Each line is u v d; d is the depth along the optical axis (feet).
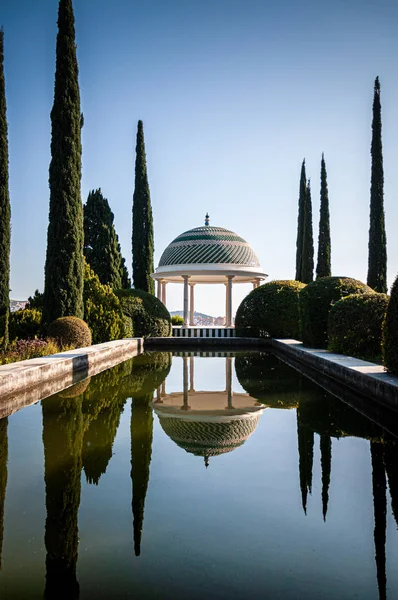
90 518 13.04
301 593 9.66
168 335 77.92
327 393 31.71
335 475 16.30
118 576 10.29
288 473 16.51
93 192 86.43
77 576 10.31
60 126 55.77
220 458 18.13
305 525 12.68
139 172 92.38
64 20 56.85
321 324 50.96
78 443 19.98
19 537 12.00
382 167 80.94
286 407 27.32
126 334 69.05
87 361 41.98
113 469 16.85
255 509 13.64
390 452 18.88
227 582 10.08
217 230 95.86
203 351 66.44
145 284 91.40
